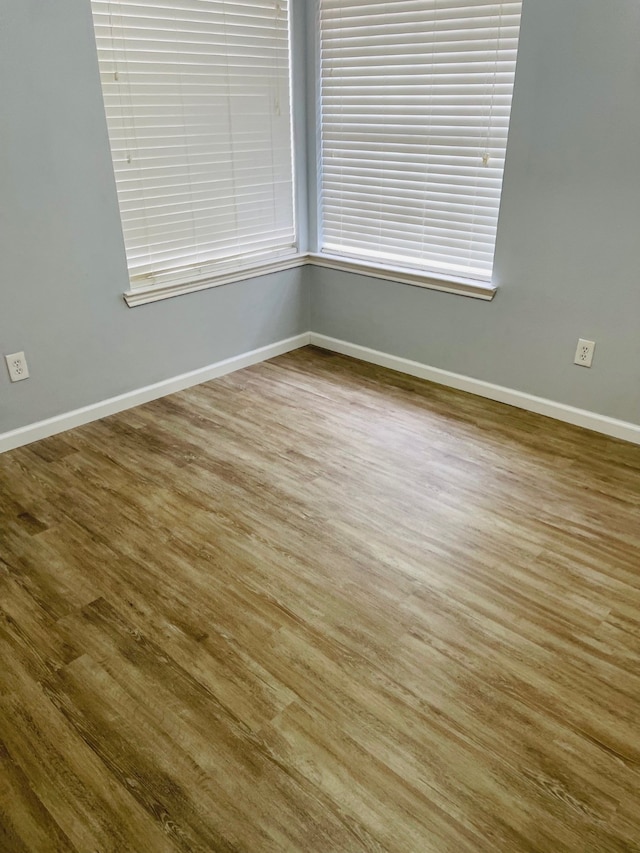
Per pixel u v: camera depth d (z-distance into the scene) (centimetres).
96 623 185
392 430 294
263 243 352
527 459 270
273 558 211
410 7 290
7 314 261
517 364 308
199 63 292
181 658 174
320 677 168
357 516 232
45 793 140
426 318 334
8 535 222
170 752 149
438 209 314
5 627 184
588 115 251
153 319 311
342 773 144
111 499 242
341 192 351
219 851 129
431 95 297
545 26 250
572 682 167
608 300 270
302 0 321
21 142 245
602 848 130
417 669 170
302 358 376
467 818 135
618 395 280
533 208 277
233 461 268
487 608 191
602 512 236
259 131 328
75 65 251
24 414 279
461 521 230
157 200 297
